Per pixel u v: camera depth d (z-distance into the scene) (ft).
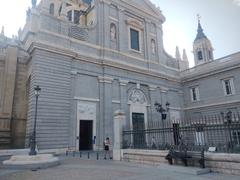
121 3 101.45
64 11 81.61
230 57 98.43
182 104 117.50
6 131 73.56
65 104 70.85
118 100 87.61
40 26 72.23
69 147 69.05
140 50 103.96
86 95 78.89
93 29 88.99
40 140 62.44
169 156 37.83
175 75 118.11
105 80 84.79
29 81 78.13
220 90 101.35
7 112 75.41
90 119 77.61
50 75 69.56
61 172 32.71
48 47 70.69
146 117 96.89
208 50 149.48
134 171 33.45
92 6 100.07
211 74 105.60
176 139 40.65
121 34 97.25
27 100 80.02
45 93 67.00
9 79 78.84
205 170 31.76
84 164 41.91
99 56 86.58
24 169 35.78
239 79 94.27
